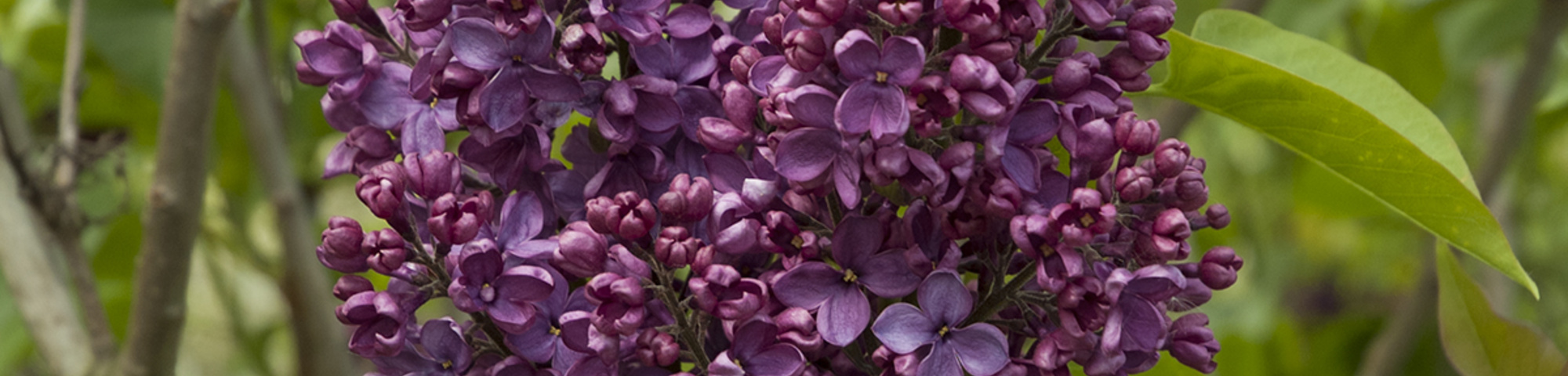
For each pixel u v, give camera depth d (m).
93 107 0.59
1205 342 0.26
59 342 0.40
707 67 0.27
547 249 0.26
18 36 0.61
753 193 0.25
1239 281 0.75
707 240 0.26
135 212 0.57
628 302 0.25
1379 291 0.99
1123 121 0.24
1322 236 0.98
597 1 0.26
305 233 0.41
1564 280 0.82
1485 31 0.60
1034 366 0.26
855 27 0.25
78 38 0.42
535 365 0.27
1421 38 0.59
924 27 0.25
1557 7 0.45
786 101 0.24
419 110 0.28
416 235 0.26
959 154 0.24
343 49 0.27
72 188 0.41
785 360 0.25
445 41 0.26
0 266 0.44
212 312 0.72
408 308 0.26
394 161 0.28
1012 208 0.24
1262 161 0.76
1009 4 0.24
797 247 0.25
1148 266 0.24
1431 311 0.57
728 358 0.25
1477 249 0.30
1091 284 0.24
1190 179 0.25
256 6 0.41
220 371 0.72
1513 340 0.34
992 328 0.25
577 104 0.26
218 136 0.54
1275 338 0.60
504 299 0.25
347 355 0.42
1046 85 0.25
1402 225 0.69
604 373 0.26
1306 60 0.35
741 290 0.25
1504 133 0.46
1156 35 0.26
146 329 0.35
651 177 0.27
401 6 0.26
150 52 0.47
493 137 0.26
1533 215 0.82
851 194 0.24
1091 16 0.25
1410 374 0.58
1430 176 0.30
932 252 0.26
